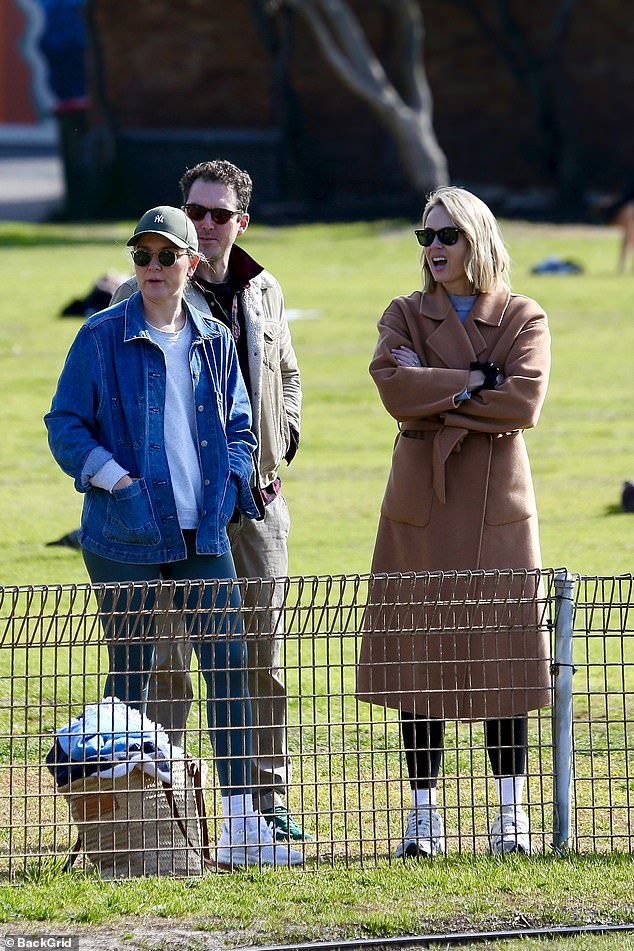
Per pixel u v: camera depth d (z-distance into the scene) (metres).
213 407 20.75
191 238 20.55
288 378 23.27
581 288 96.44
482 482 21.23
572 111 155.12
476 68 157.62
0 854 20.11
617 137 156.12
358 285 99.38
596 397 62.94
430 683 20.64
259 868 19.44
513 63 153.88
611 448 53.06
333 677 28.62
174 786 19.95
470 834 20.77
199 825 19.97
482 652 20.17
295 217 144.50
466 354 21.56
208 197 21.62
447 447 21.05
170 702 19.98
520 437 21.72
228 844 19.91
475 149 158.50
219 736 19.97
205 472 20.67
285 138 156.50
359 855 20.42
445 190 21.84
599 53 155.38
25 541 38.91
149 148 153.88
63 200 159.00
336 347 75.06
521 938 17.42
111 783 19.34
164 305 20.67
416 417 21.20
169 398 20.56
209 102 158.50
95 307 82.31
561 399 62.56
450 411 21.17
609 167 156.38
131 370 20.48
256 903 18.11
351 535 39.94
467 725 26.36
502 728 21.22
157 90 158.12
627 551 38.09
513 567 21.20
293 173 156.50
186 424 20.66
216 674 19.98
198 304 21.33
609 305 89.06
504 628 20.03
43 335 76.62
